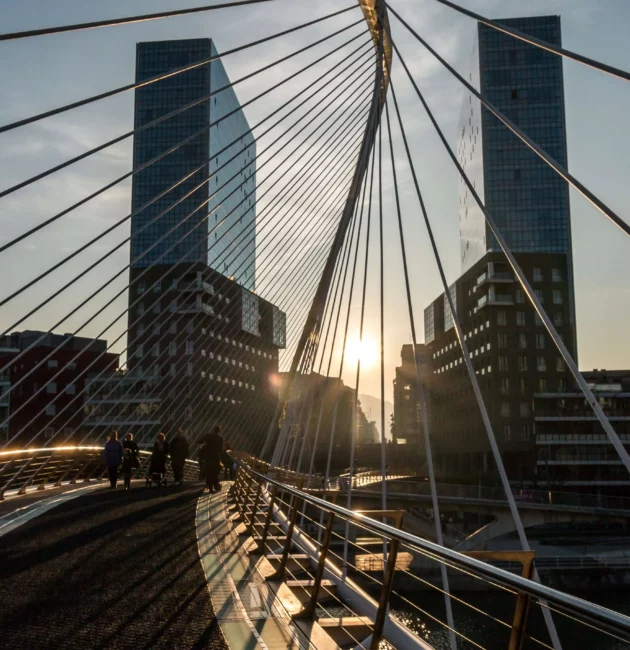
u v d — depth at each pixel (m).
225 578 8.62
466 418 91.25
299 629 6.50
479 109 98.25
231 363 89.94
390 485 58.97
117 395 78.25
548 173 93.75
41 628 6.24
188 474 41.94
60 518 14.47
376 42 23.55
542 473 77.69
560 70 96.75
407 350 166.62
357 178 22.11
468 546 54.38
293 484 20.00
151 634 6.07
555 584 45.44
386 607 5.48
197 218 94.75
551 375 84.19
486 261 88.50
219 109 104.12
